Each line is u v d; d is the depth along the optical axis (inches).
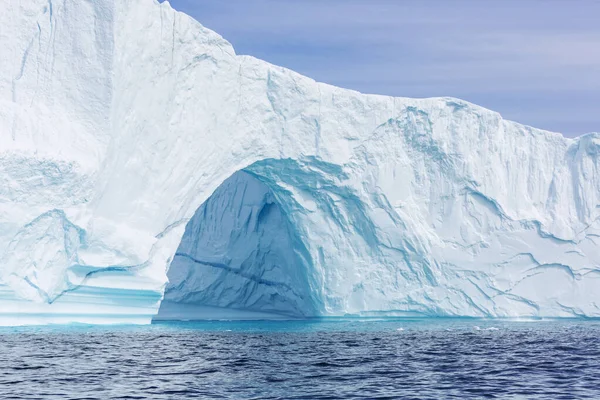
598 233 2199.8
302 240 1948.8
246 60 1775.3
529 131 2192.4
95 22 1526.8
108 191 1530.5
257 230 2154.3
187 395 745.6
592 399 756.0
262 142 1787.6
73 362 970.1
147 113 1584.6
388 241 1968.5
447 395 768.3
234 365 981.2
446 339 1450.5
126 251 1514.5
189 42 1651.1
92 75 1518.2
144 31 1576.0
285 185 1898.4
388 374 917.8
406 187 1994.3
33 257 1419.8
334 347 1253.7
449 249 2041.1
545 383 862.5
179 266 2241.6
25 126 1438.2
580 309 2166.6
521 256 2117.4
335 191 1915.6
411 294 2006.6
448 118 2043.6
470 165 2052.2
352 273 1961.1
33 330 1421.0
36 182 1403.8
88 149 1486.2
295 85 1827.0
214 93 1699.1
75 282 1477.6
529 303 2134.6
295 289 2098.9
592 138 2220.7
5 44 1483.8
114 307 1574.8
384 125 1946.4
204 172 1691.7
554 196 2186.3
